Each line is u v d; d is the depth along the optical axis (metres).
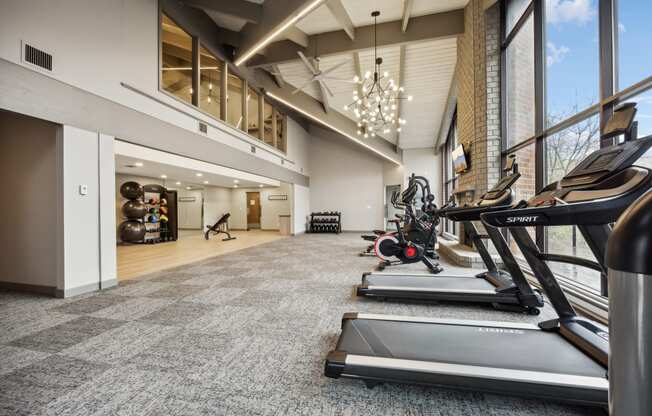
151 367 1.76
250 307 2.83
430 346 1.64
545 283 1.88
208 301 3.02
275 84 8.09
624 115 1.52
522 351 1.57
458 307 2.78
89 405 1.43
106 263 3.57
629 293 0.49
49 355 1.91
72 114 3.30
